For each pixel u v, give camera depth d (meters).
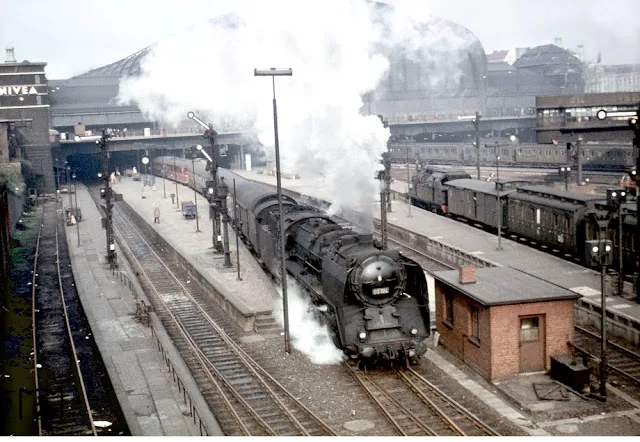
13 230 57.31
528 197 42.00
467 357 22.78
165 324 30.30
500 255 39.06
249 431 18.59
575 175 64.88
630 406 19.20
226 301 30.67
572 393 19.97
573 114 63.91
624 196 29.41
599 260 19.61
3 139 62.28
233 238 48.03
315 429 18.47
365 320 22.67
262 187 45.75
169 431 18.27
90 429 19.98
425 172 60.84
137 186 90.25
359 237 24.05
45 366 26.02
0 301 32.47
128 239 54.50
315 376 22.56
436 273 25.31
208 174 67.00
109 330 28.12
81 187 95.06
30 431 19.94
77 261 44.97
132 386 21.69
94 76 105.50
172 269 42.53
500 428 18.02
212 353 25.64
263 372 23.03
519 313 21.20
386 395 20.52
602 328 19.64
